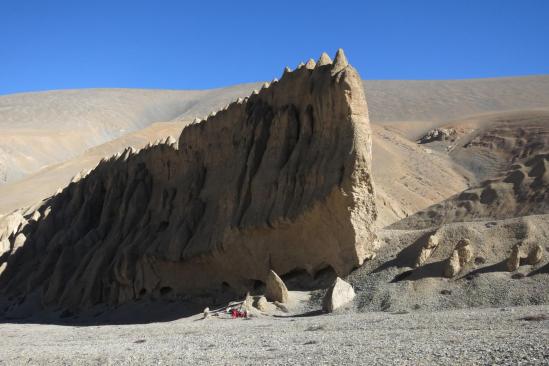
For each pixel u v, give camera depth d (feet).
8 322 143.54
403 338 58.75
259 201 114.42
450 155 354.13
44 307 150.82
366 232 100.27
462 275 88.63
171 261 129.08
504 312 70.64
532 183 165.17
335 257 102.53
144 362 59.47
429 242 95.61
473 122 410.52
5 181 426.51
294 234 108.47
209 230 123.65
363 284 94.89
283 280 111.24
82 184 185.16
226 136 132.98
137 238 143.13
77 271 150.51
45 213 189.57
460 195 174.50
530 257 87.20
